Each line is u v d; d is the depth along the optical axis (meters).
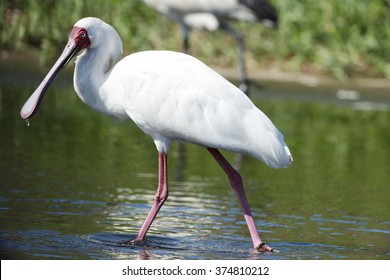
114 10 21.72
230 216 10.94
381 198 12.37
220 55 22.05
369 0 23.50
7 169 12.58
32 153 13.73
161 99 9.89
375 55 23.00
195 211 11.10
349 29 23.12
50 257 8.88
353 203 11.97
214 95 9.80
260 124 9.73
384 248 9.78
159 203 9.89
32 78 18.86
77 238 9.62
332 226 10.67
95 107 10.43
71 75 19.91
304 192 12.51
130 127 16.70
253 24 22.78
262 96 19.67
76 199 11.29
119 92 10.16
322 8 23.23
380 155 15.48
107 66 10.41
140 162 13.83
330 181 13.33
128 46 21.50
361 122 18.30
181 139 10.04
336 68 22.14
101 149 14.52
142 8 22.11
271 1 22.92
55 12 21.08
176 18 19.81
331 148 15.82
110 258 8.98
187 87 9.85
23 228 9.84
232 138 9.70
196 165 14.03
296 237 10.11
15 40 20.80
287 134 16.58
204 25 19.69
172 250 9.38
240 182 9.91
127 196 11.62
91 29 10.28
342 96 20.53
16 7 21.22
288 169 14.08
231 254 9.34
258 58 22.14
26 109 10.16
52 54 20.48
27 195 11.30
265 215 11.07
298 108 18.98
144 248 9.41
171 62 10.01
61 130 15.66
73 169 12.95
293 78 21.53
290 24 22.78
